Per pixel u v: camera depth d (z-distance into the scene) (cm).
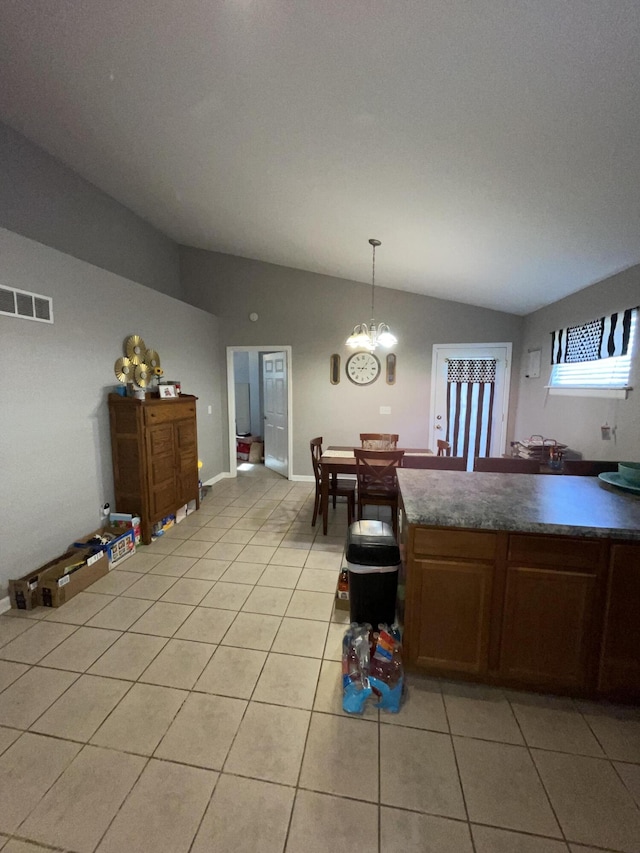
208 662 200
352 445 535
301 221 340
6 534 242
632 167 175
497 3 117
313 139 216
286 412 553
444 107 166
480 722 166
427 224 286
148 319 388
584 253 270
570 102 147
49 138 299
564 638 172
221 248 511
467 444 509
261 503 454
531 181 204
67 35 185
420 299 498
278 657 203
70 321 289
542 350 421
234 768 146
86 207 367
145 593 262
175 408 374
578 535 162
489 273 357
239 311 539
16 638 218
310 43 152
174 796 136
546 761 149
